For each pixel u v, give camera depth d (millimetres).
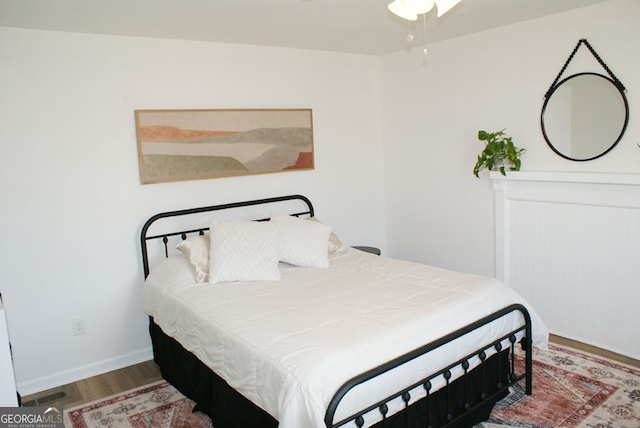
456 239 4070
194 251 3105
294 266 3262
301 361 1843
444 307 2330
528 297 3551
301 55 3975
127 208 3252
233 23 2988
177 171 3398
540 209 3381
